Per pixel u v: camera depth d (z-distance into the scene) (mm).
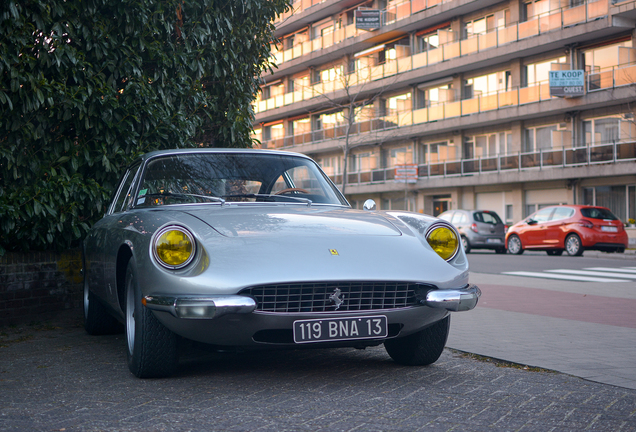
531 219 21594
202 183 4605
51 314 6719
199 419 3057
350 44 39844
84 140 6777
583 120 29406
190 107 7938
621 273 13711
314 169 5082
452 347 5078
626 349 5078
